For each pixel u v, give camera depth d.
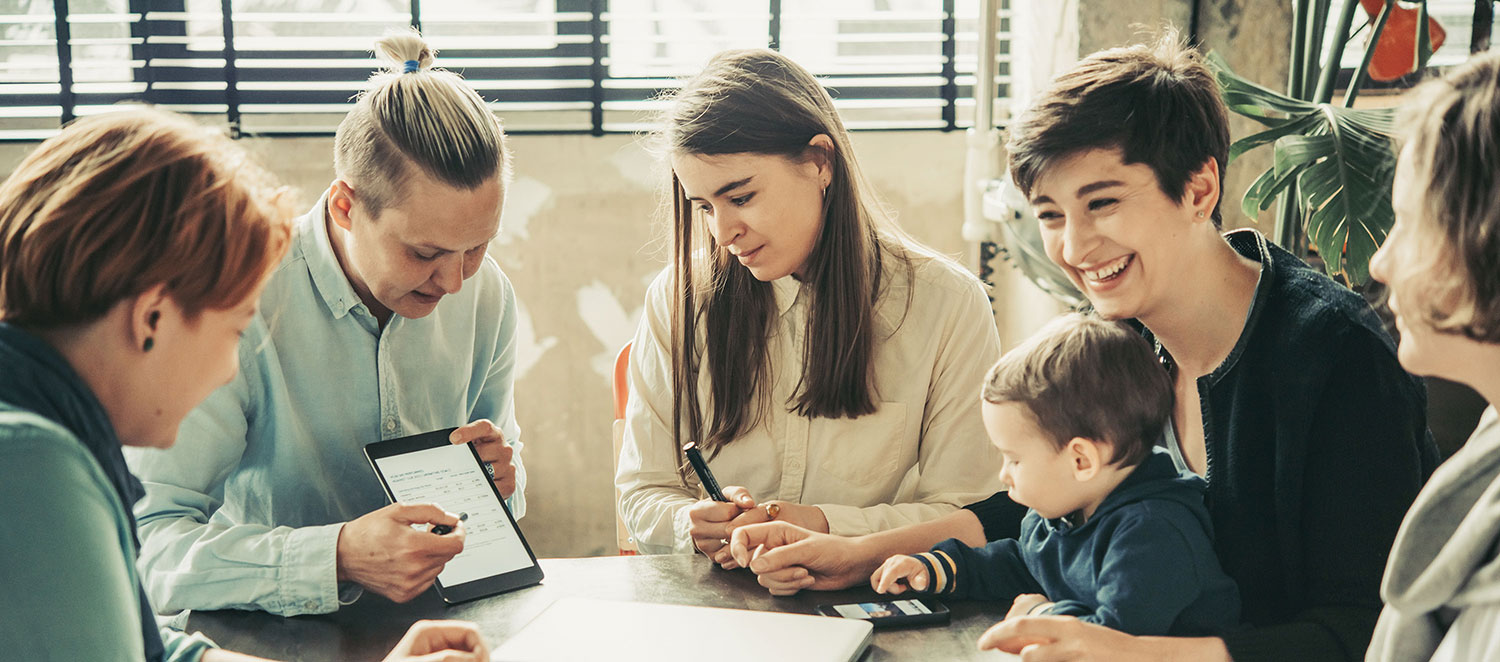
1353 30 2.16
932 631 1.13
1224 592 1.06
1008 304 3.11
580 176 3.01
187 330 0.78
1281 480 1.06
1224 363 1.10
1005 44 3.01
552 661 1.02
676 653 1.04
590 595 1.24
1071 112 1.06
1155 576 1.04
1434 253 0.69
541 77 3.01
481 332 1.54
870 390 1.53
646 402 1.61
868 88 3.09
